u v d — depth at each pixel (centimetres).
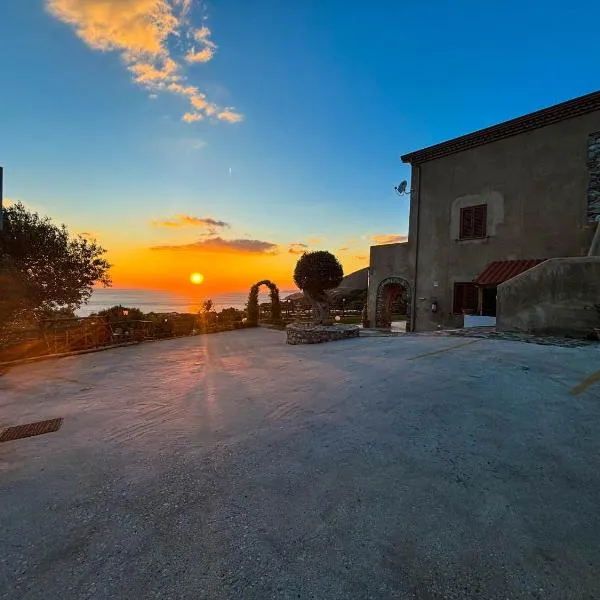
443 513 259
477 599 191
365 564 216
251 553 229
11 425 503
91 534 254
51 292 1370
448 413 431
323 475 316
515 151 1376
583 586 196
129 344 1369
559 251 1265
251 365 844
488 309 1423
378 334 1341
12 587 208
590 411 418
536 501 269
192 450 382
